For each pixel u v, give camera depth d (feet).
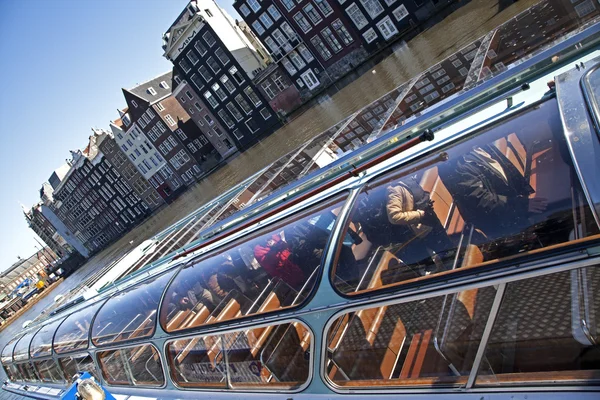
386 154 9.49
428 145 8.78
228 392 9.19
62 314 20.13
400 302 6.23
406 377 6.28
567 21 9.99
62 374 16.58
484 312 5.50
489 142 7.50
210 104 133.69
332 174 10.87
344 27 99.66
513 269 5.10
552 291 5.18
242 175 96.63
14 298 212.23
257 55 136.67
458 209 7.14
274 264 8.84
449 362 5.88
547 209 5.82
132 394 12.32
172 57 132.77
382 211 7.65
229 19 135.74
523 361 5.25
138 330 11.75
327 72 107.86
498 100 8.68
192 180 156.46
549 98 7.18
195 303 10.42
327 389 7.19
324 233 8.29
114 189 185.47
